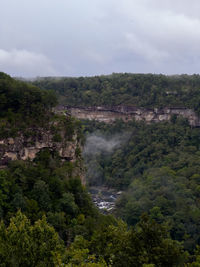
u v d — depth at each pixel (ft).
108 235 116.78
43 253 116.67
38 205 174.70
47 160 214.48
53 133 221.66
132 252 95.96
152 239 97.71
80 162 254.88
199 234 258.78
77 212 191.11
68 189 203.41
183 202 294.46
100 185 497.05
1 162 194.18
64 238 164.66
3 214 157.79
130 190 381.81
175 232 263.49
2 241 116.26
